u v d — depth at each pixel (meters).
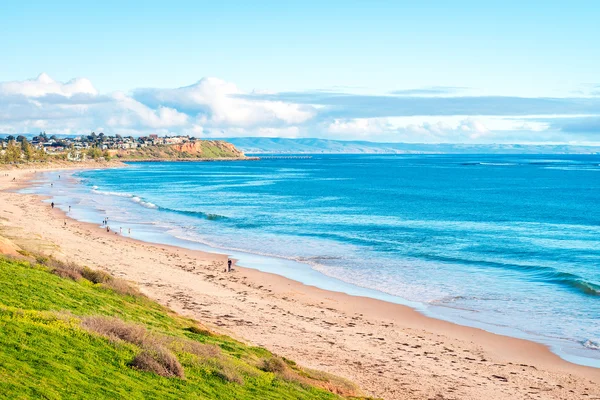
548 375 30.17
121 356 20.14
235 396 20.14
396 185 187.38
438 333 37.16
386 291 48.19
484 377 29.42
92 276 38.38
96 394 16.39
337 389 24.97
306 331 35.72
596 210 113.38
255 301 42.94
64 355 18.45
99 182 195.88
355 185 186.12
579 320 40.06
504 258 62.62
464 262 60.25
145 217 97.31
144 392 17.77
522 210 112.69
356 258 62.22
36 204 111.75
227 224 89.25
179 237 76.25
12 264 33.94
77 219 91.69
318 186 180.62
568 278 51.66
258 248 68.25
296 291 47.47
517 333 37.34
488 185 187.75
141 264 54.19
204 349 24.58
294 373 25.62
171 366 20.55
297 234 79.06
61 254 51.56
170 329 29.52
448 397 26.22
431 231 82.88
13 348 17.69
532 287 49.66
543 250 67.75
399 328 37.97
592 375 30.31
